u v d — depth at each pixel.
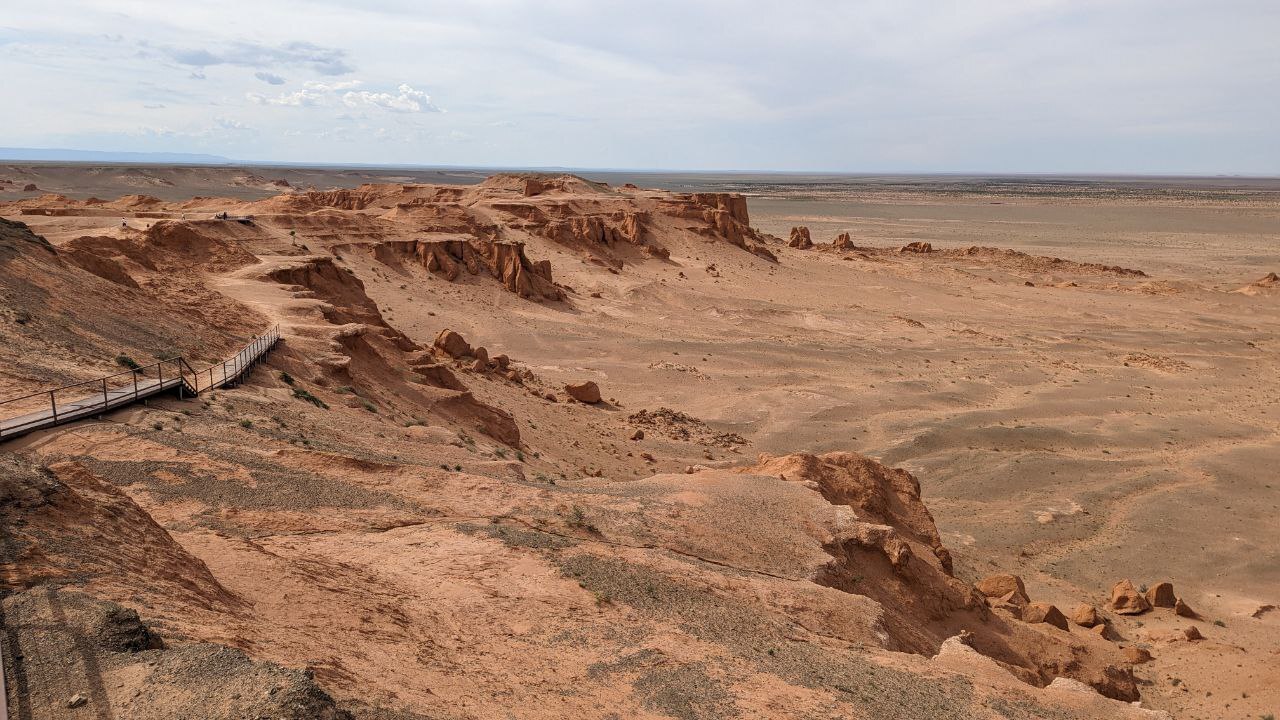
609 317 90.56
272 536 17.83
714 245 137.00
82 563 11.36
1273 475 48.47
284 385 31.42
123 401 23.08
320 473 22.05
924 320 99.31
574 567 18.91
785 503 26.06
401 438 29.86
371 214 100.44
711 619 17.61
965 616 26.11
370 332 45.31
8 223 35.91
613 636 16.11
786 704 13.93
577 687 13.75
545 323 82.31
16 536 11.25
